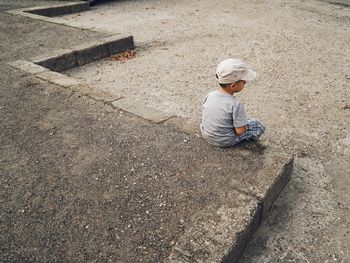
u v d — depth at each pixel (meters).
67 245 2.28
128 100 4.21
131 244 2.27
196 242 2.20
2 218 2.51
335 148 3.71
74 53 5.91
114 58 6.43
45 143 3.39
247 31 8.07
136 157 3.12
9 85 4.64
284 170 2.90
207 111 3.01
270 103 4.71
